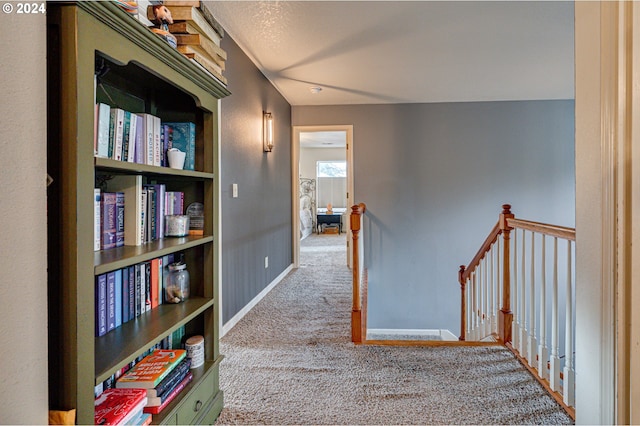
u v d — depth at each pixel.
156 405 1.26
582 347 0.77
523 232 2.18
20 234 0.63
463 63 3.38
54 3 0.84
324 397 1.78
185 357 1.53
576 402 0.80
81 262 0.88
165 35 1.25
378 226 4.88
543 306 1.91
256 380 1.94
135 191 1.34
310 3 2.29
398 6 2.33
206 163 1.61
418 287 4.88
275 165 4.13
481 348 2.33
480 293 3.12
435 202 4.84
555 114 4.70
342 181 10.23
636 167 0.65
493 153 4.76
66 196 0.86
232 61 2.79
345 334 2.59
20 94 0.63
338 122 4.86
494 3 2.31
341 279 4.31
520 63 3.38
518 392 1.80
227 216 2.70
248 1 2.26
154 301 1.50
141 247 1.30
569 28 2.66
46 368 0.69
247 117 3.14
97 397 1.19
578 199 0.78
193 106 1.63
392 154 4.84
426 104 4.79
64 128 0.86
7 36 0.60
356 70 3.54
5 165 0.60
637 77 0.64
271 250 3.95
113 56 0.97
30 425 0.65
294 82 3.91
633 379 0.67
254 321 2.87
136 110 1.56
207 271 1.63
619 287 0.68
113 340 1.18
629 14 0.65
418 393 1.80
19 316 0.63
